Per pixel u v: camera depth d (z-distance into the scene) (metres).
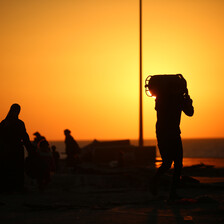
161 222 12.59
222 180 25.22
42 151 27.02
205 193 19.66
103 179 33.09
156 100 16.69
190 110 16.53
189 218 13.02
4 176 21.86
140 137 58.19
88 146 58.62
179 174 16.72
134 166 46.19
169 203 15.98
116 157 57.53
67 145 43.72
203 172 36.12
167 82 16.55
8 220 13.68
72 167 43.47
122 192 23.03
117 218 13.41
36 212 15.37
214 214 13.70
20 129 21.86
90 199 19.66
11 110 21.94
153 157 55.12
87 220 13.23
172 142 16.36
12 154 21.86
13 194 21.97
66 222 12.99
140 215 13.80
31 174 26.47
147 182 32.12
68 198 20.16
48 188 28.69
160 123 16.50
